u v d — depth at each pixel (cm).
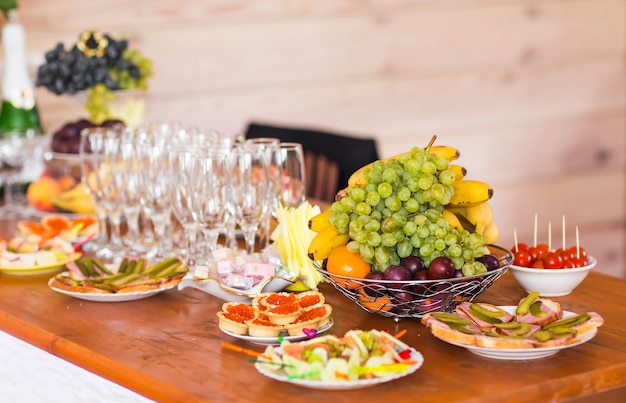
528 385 112
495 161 381
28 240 176
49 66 235
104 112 237
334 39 333
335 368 110
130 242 185
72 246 176
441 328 122
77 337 134
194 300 151
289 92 328
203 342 131
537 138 391
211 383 115
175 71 305
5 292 158
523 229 395
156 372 119
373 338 118
